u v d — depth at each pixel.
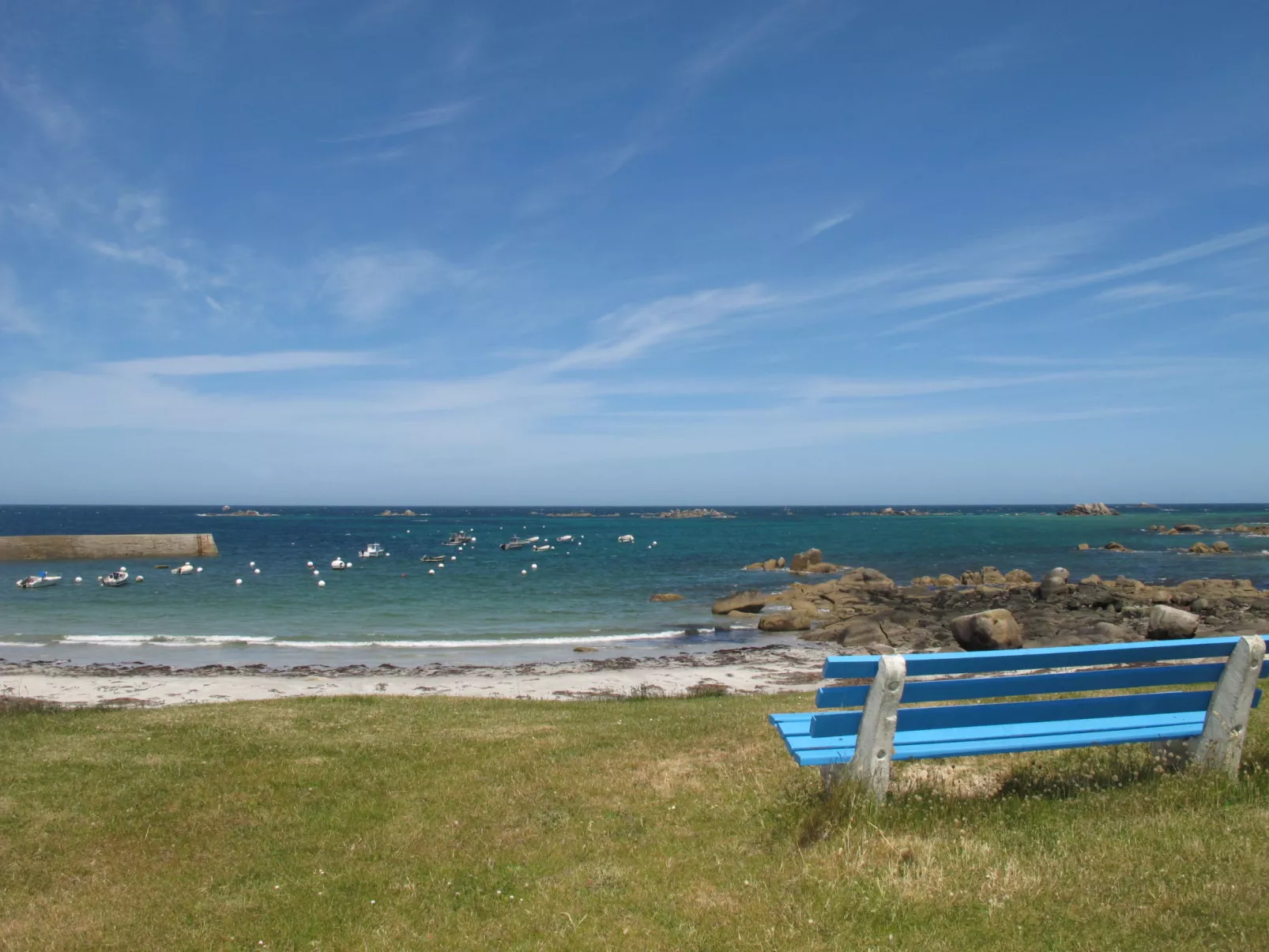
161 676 25.34
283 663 28.98
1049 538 113.88
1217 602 39.22
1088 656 5.70
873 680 5.72
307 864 6.17
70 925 5.24
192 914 5.36
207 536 81.44
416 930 4.91
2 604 45.41
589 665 27.70
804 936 4.34
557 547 99.69
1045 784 6.32
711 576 63.38
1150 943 3.96
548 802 7.34
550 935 4.65
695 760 8.62
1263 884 4.34
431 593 50.97
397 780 8.42
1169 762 6.35
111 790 8.19
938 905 4.51
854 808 5.67
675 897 4.97
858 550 91.12
